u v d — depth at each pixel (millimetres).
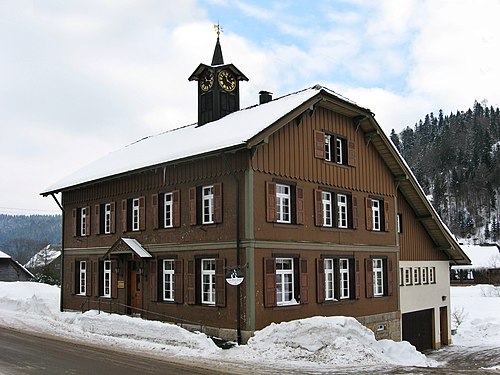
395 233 29188
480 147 143250
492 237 123438
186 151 22281
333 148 25375
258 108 25516
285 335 18125
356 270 25578
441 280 34594
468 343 34031
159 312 23750
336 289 24359
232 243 20609
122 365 15305
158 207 24453
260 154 20875
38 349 18219
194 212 22375
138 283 25750
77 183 29188
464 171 142375
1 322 26750
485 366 25203
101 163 31547
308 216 23047
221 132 22938
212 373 14289
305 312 22125
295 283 22078
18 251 125375
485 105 175875
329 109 25109
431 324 33156
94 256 28781
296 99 23547
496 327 37031
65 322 25672
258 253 20250
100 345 19469
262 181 20828
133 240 25484
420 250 32906
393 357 19375
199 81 28703
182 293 22641
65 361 15859
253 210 20219
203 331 21359
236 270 19672
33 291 37094
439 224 32844
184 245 22734
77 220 30594
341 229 24953
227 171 21141
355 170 26453
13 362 15555
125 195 26797
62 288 31125
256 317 19812
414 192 30891
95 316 23484
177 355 17422
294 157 22594
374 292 27453
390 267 28328
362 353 17094
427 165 154375
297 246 22156
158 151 25859
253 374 14289
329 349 17094
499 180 134875
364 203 26844
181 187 23281
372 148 28078
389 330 27656
